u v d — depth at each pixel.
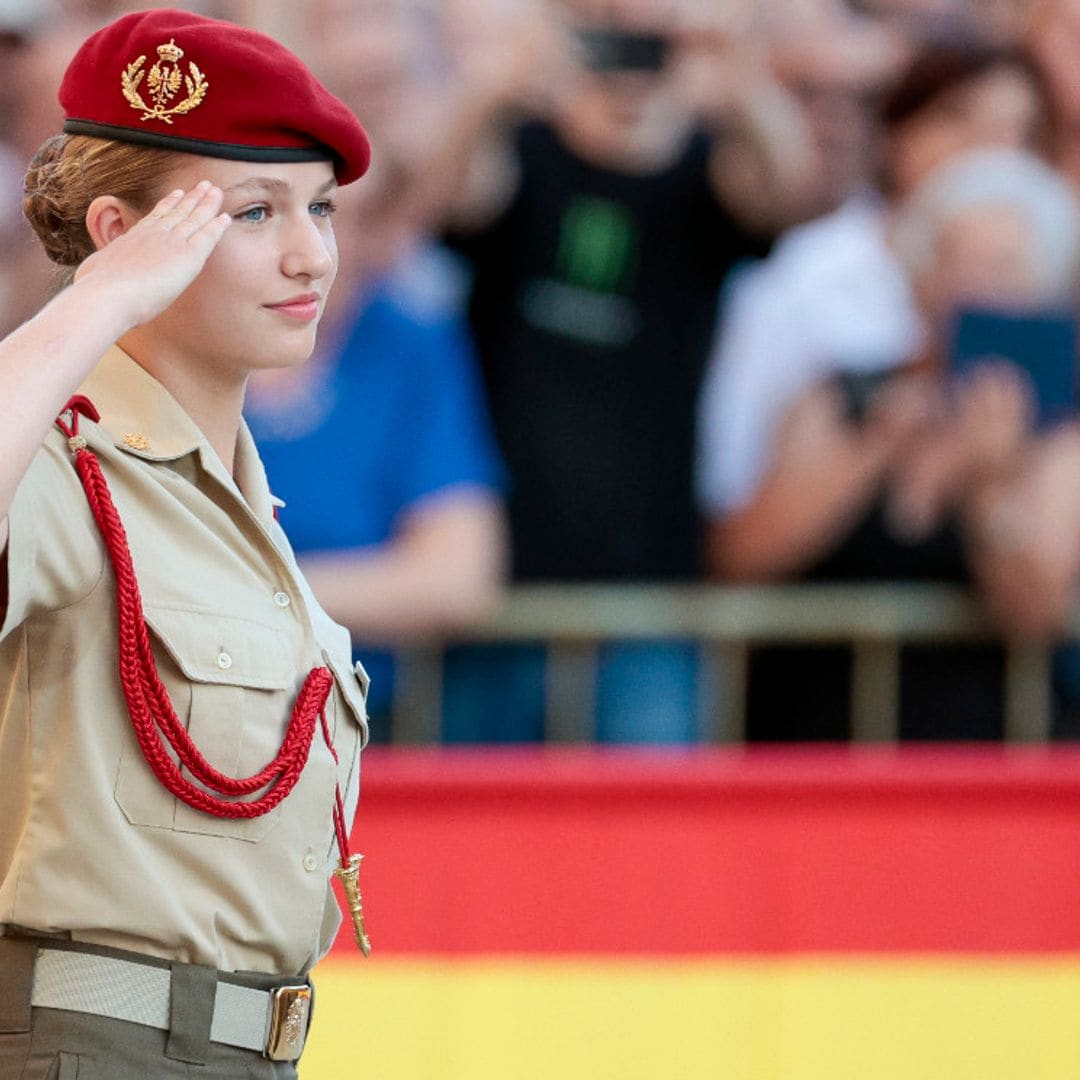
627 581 15.59
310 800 6.52
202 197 6.06
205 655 6.23
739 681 15.73
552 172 15.58
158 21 6.45
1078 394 15.90
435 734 15.21
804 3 15.88
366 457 14.98
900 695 15.75
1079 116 16.17
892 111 16.02
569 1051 10.77
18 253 15.38
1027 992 11.11
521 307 15.57
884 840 11.07
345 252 15.05
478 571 15.09
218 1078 6.27
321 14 15.47
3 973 6.16
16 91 15.61
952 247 15.85
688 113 15.73
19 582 5.81
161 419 6.42
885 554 15.69
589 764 11.00
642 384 15.67
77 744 6.10
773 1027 10.91
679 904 10.91
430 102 15.52
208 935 6.25
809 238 15.94
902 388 15.77
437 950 10.73
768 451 15.80
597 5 15.65
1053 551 15.62
